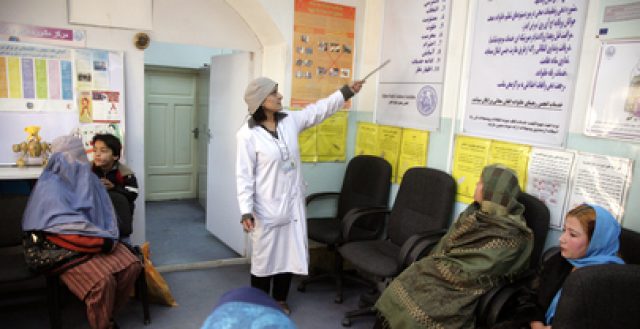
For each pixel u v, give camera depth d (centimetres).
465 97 249
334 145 334
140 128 301
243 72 337
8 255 236
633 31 176
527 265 191
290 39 305
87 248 217
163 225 427
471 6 243
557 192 205
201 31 313
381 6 312
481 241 191
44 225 212
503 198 194
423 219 257
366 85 329
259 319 53
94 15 274
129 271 227
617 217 183
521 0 217
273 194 247
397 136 299
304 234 257
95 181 238
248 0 295
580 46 194
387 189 293
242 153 242
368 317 271
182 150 512
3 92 257
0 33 254
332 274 301
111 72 283
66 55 269
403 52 292
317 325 258
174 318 257
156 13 296
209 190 396
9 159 263
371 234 294
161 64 473
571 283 137
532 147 215
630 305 134
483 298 184
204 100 473
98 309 215
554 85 204
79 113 277
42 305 266
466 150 249
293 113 265
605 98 186
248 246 345
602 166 187
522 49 218
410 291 197
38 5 260
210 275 318
